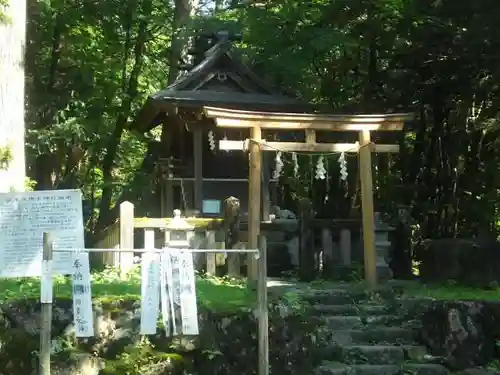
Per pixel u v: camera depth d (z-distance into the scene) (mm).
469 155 14953
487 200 14617
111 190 18969
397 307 9430
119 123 18484
